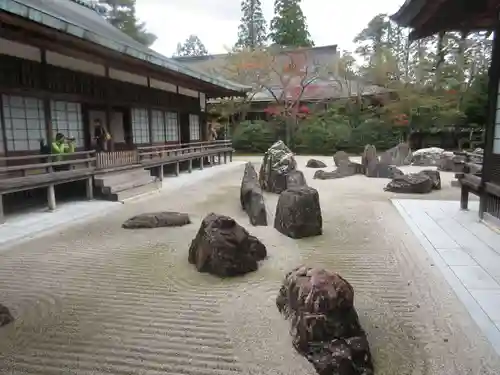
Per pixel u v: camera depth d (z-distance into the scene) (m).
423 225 6.34
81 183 9.52
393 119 23.11
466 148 21.94
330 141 24.31
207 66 31.38
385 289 3.96
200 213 7.73
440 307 3.50
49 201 7.74
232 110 25.84
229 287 4.05
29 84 8.23
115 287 4.09
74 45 8.02
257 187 7.71
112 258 5.01
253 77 25.77
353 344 2.73
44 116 8.75
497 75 6.11
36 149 8.59
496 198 6.16
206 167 17.08
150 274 4.45
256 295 3.84
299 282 3.16
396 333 3.11
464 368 2.64
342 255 5.06
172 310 3.54
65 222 6.89
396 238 5.76
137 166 10.66
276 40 36.19
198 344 2.98
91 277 4.37
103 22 14.88
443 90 22.55
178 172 13.91
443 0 3.77
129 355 2.84
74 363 2.75
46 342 3.02
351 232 6.18
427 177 10.11
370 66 25.28
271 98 26.98
